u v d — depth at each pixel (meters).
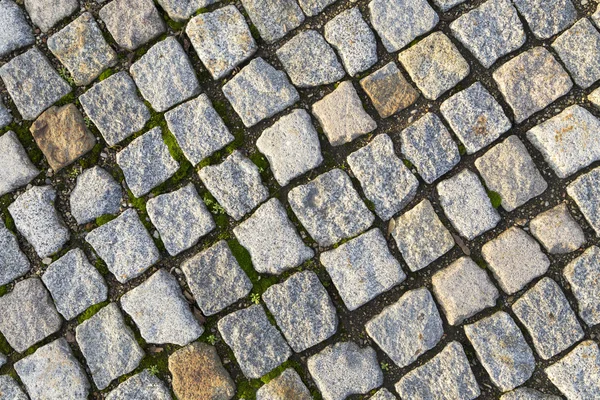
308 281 1.89
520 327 1.87
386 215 1.89
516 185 1.88
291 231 1.89
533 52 1.90
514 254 1.88
